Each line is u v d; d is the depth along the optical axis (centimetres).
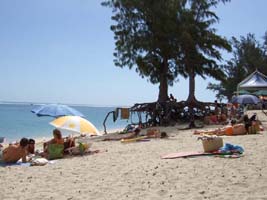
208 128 2527
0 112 9112
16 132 3784
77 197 811
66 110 1686
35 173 1105
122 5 3306
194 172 1012
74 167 1187
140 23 3378
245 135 1941
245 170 1005
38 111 1680
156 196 795
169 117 3147
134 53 3388
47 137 3238
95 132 1555
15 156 1300
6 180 1014
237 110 3253
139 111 3117
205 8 3550
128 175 1021
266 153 1277
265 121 3084
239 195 769
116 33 3388
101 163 1242
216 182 891
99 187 896
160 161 1211
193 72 3588
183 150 1457
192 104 3309
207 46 3547
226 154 1256
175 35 3344
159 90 3541
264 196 753
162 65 3506
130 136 2197
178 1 3334
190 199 759
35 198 815
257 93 3716
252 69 7706
